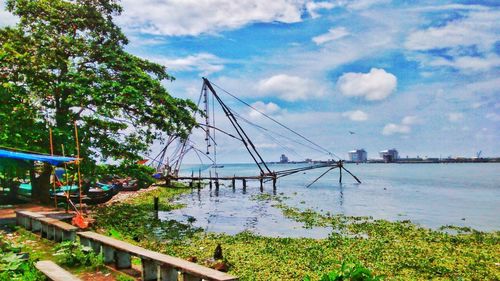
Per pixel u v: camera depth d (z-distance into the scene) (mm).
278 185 76562
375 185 73812
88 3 28906
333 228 25984
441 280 13766
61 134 24406
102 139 27844
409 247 19109
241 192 58125
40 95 25828
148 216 29141
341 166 69812
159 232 22828
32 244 14750
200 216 32062
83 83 26391
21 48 25609
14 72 25234
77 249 12727
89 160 26312
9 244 12719
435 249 18750
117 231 20828
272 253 17578
